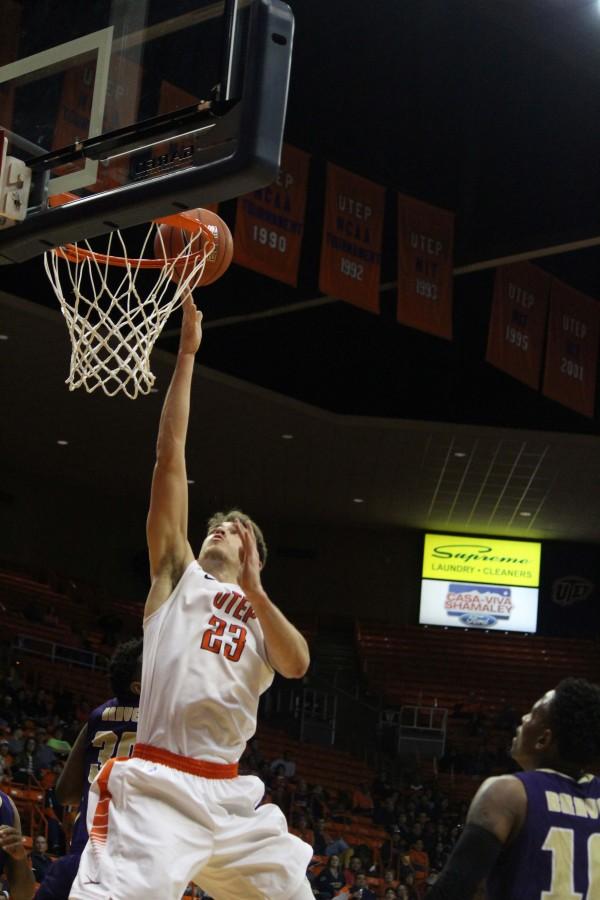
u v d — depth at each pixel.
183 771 3.73
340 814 23.25
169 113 4.67
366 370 27.38
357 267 18.81
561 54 19.06
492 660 34.06
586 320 22.30
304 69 21.00
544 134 20.27
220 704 3.78
